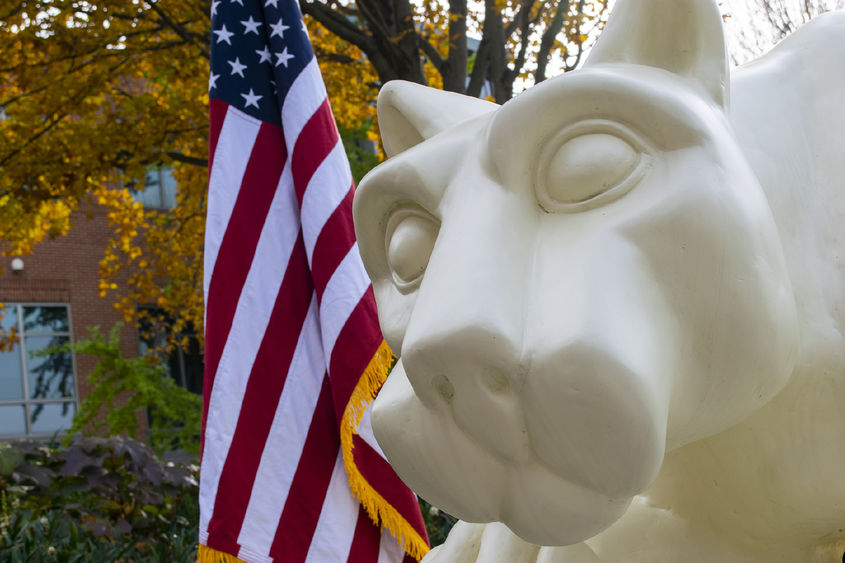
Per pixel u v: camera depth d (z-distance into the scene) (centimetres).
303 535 289
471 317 115
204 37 670
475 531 184
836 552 159
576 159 123
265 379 301
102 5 660
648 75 126
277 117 327
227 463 291
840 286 139
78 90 714
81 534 441
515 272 120
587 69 125
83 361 1706
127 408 1333
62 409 1680
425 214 140
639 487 118
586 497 122
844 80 151
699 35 130
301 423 299
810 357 137
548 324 115
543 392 114
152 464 545
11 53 698
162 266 995
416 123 160
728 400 127
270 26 328
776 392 131
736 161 124
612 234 119
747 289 119
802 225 141
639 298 117
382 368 292
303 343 306
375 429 138
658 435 115
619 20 133
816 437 140
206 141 809
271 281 309
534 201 126
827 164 146
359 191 146
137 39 717
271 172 319
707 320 120
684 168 120
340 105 815
